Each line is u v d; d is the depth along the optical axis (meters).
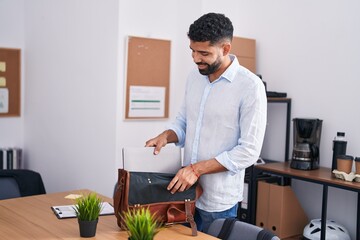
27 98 4.57
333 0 3.19
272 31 3.61
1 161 4.35
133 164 1.96
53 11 4.11
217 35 1.83
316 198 3.36
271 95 3.36
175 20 3.69
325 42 3.25
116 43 3.34
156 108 3.62
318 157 3.16
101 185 3.56
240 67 2.00
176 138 2.19
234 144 2.01
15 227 1.86
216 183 2.01
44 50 4.27
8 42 4.46
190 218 1.86
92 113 3.64
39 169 4.43
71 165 3.95
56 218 2.00
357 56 3.05
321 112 3.29
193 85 2.14
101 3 3.49
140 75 3.49
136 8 3.42
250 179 3.26
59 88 4.07
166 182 1.87
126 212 1.74
